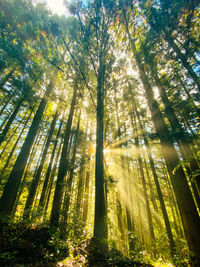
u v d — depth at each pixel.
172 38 5.96
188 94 7.15
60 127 13.23
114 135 12.13
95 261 3.89
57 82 10.19
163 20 5.66
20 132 15.73
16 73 9.44
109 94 9.41
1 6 6.50
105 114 9.16
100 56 7.21
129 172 13.16
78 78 7.55
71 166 8.40
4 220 4.98
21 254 3.62
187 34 5.33
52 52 6.57
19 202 9.30
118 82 10.10
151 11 5.85
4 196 6.20
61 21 6.40
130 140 13.23
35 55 7.11
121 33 7.30
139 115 11.78
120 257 4.30
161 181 15.69
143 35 7.30
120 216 9.30
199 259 3.82
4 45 7.05
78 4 6.12
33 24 6.36
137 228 13.13
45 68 8.88
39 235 4.81
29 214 6.06
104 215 4.96
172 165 5.22
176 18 5.39
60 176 7.70
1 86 9.62
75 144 10.66
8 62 7.91
